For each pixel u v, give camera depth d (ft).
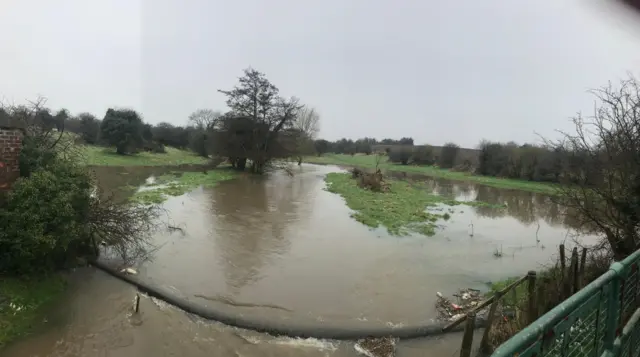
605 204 32.12
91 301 34.47
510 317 32.50
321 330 31.99
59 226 34.30
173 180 115.85
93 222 41.11
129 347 28.53
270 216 73.92
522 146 176.04
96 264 41.83
